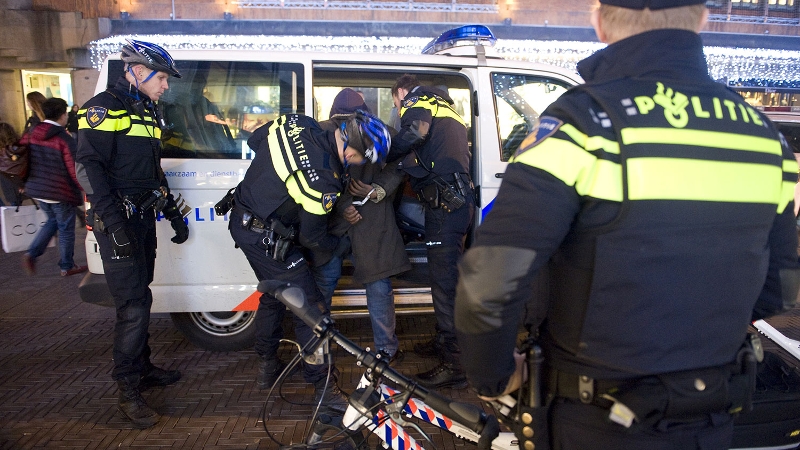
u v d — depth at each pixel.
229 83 3.41
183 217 3.37
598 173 1.13
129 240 2.76
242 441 2.86
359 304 3.67
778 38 12.07
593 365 1.23
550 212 1.13
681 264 1.15
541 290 1.38
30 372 3.54
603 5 1.27
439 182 3.14
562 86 3.73
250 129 3.43
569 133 1.15
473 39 3.70
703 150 1.15
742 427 1.94
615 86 1.20
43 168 5.16
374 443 2.50
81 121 2.72
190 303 3.46
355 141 2.65
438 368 3.39
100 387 3.37
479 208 3.61
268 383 3.34
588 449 1.25
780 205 1.32
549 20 11.95
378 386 1.88
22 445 2.78
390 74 3.77
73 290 5.17
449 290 3.25
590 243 1.18
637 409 1.15
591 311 1.19
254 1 11.56
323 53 3.48
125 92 2.86
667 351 1.17
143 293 2.94
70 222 5.53
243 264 3.46
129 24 11.28
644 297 1.15
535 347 1.34
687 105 1.18
